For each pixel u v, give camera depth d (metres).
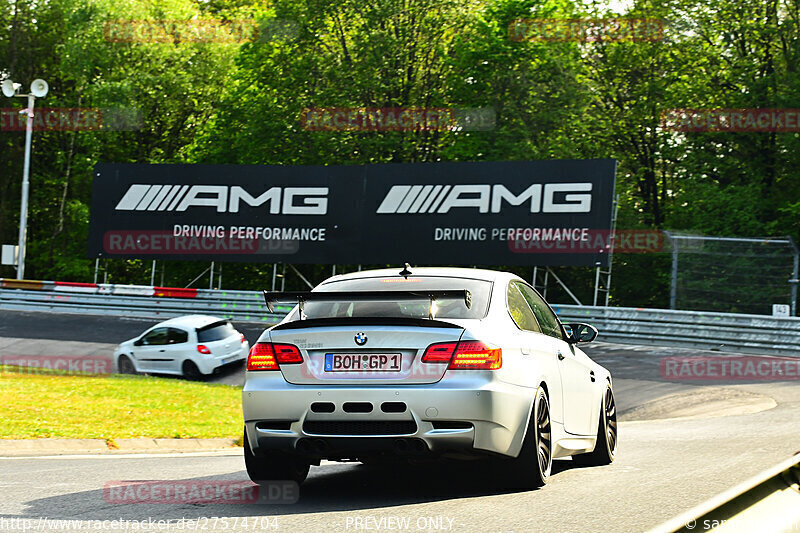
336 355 7.62
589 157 53.81
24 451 13.25
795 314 38.94
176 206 45.22
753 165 54.53
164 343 30.83
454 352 7.46
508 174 40.31
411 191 41.75
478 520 6.34
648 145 60.16
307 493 7.92
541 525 6.10
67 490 8.32
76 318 44.59
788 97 50.06
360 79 52.59
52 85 68.75
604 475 9.13
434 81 55.50
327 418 7.49
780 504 3.39
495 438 7.45
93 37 62.53
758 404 22.27
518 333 8.19
